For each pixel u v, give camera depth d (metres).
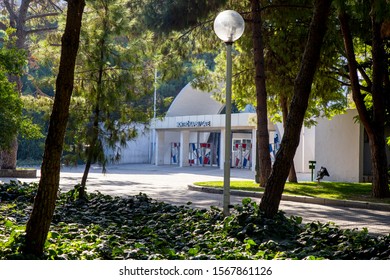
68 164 14.75
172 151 57.34
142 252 7.52
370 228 13.01
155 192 22.89
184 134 52.12
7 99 19.08
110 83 15.27
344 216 15.38
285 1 22.41
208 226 10.48
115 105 15.16
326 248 8.73
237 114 42.56
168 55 24.41
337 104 28.77
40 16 36.53
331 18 22.03
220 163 46.91
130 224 11.53
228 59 11.53
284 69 24.48
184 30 23.61
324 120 31.92
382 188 19.53
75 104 15.22
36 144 57.41
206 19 22.62
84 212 12.88
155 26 21.80
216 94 28.70
